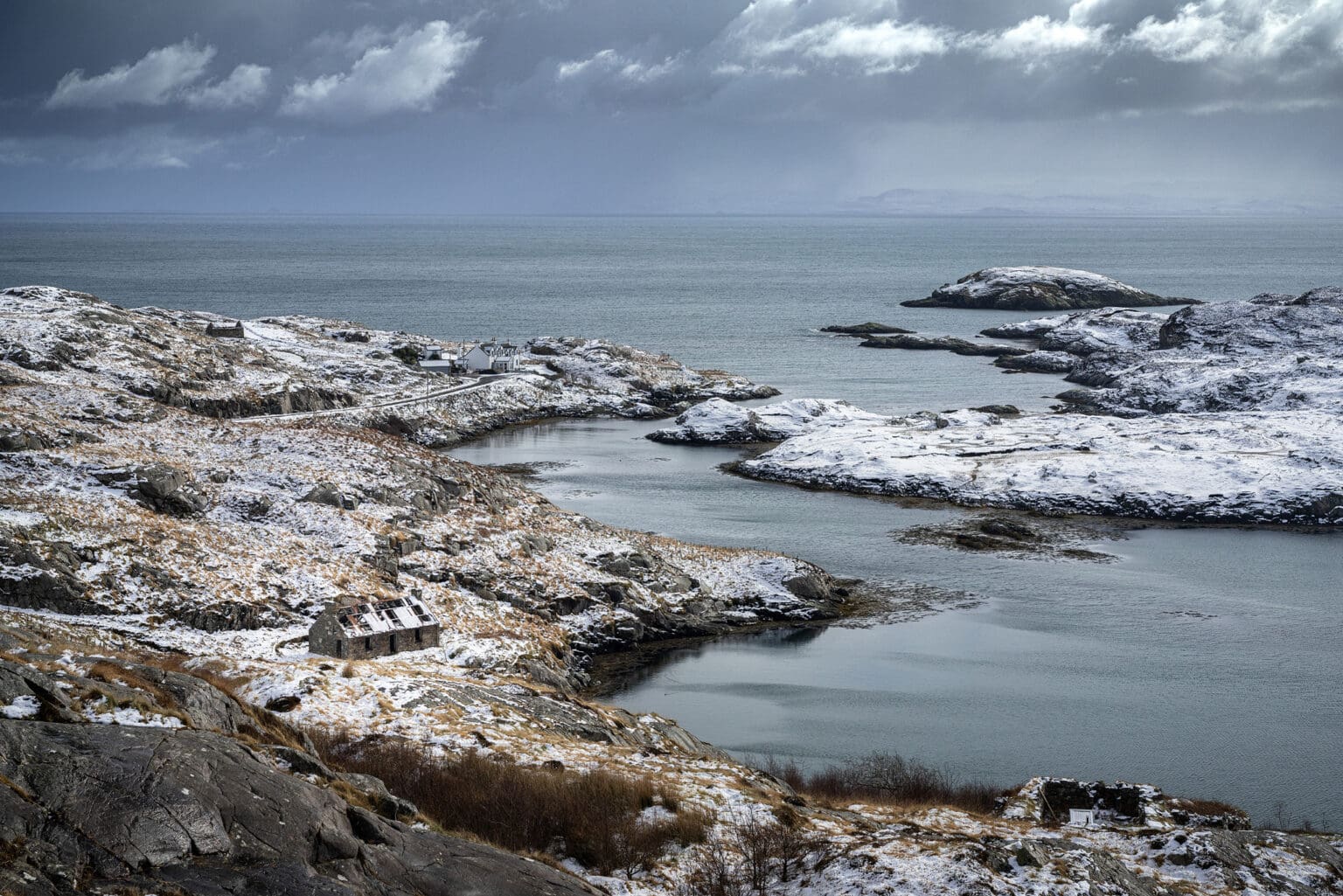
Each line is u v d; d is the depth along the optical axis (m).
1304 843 40.38
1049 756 63.03
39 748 22.56
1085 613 88.12
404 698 52.00
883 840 34.47
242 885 20.98
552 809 35.62
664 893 31.17
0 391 105.19
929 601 90.88
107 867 20.36
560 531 97.12
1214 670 76.81
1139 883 33.62
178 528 77.56
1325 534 111.62
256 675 52.53
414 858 24.97
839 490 126.81
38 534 68.62
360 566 79.94
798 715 68.62
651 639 82.44
